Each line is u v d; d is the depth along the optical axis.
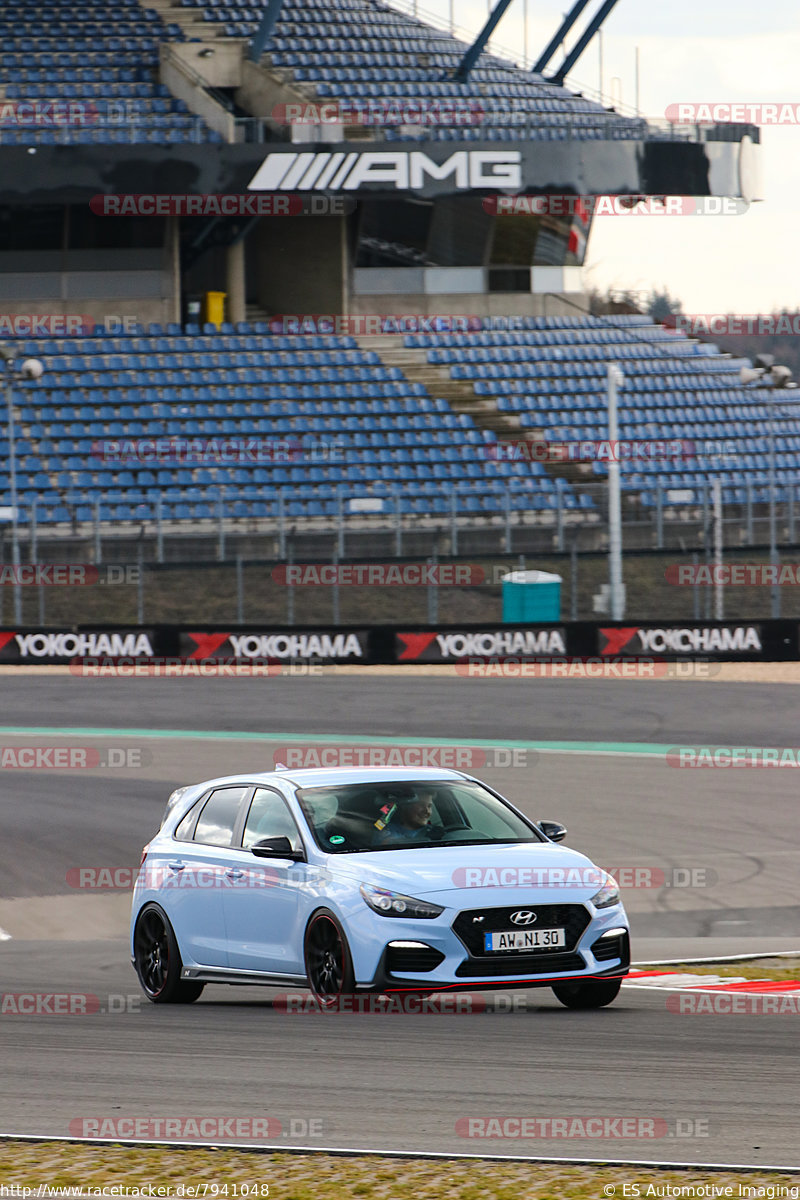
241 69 57.56
